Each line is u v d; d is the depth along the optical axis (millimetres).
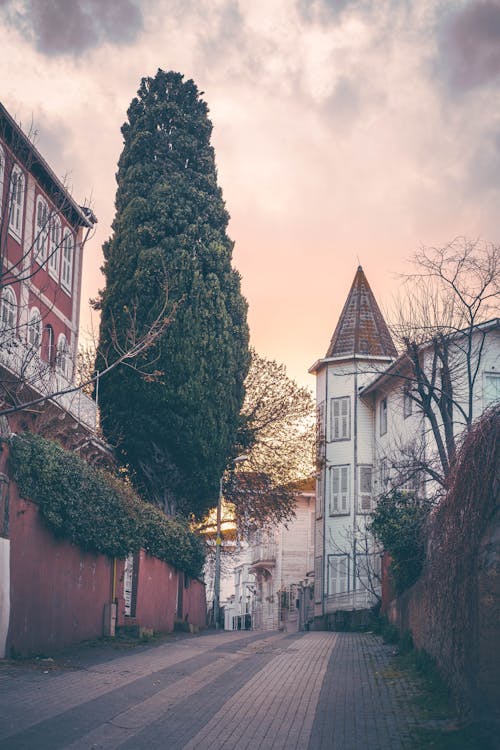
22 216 28859
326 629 44781
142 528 25453
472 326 25547
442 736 10969
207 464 34281
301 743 10750
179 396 33406
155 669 17141
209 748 10398
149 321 33656
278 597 64312
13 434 18234
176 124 36406
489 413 12156
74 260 34500
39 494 18641
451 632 13289
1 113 21516
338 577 46906
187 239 34719
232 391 35219
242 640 26641
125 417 33719
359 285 51219
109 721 11625
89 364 29422
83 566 21531
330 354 49469
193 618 37031
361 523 46562
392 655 20344
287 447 43406
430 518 17906
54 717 11609
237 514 44156
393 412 42594
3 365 22688
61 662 17484
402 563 23719
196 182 36062
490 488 11289
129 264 34594
